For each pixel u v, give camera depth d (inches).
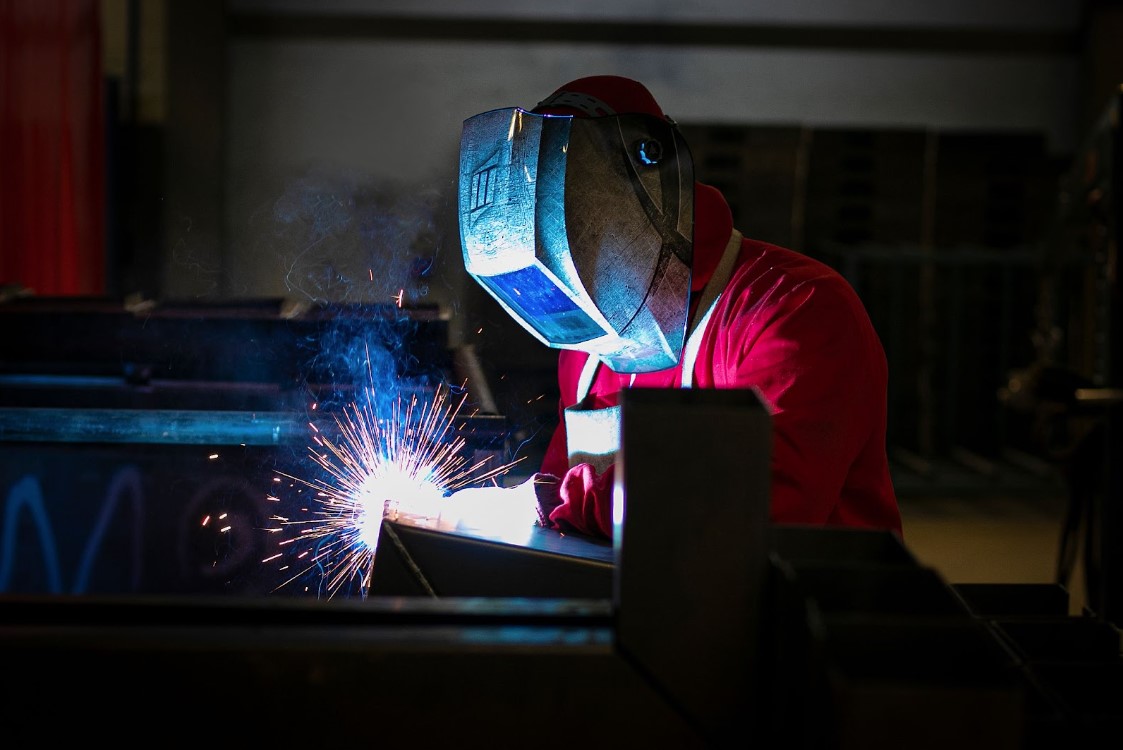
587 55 265.6
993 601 43.7
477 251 53.9
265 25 261.0
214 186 254.2
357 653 31.5
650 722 32.0
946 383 243.6
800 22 265.7
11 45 217.0
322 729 31.6
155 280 236.4
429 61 263.7
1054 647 39.2
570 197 51.1
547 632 32.8
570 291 52.7
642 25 265.1
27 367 84.1
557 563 43.5
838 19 265.7
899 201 242.8
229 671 31.5
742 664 32.0
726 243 62.0
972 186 246.4
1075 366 228.8
